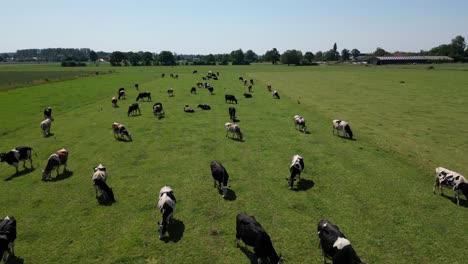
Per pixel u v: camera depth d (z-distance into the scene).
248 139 28.03
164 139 27.95
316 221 14.91
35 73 116.62
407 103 45.81
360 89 62.66
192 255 12.56
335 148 25.56
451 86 66.06
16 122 33.44
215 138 28.28
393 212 15.70
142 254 12.59
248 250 12.90
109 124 33.19
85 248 12.95
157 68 158.12
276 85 70.81
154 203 16.58
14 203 16.62
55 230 14.20
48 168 19.52
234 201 16.81
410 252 12.71
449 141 27.38
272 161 22.67
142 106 43.22
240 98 50.66
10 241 12.35
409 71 122.19
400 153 24.33
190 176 20.02
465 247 13.02
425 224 14.66
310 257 12.44
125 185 18.72
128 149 25.27
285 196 17.38
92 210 15.89
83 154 24.08
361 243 13.25
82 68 162.50
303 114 38.53
